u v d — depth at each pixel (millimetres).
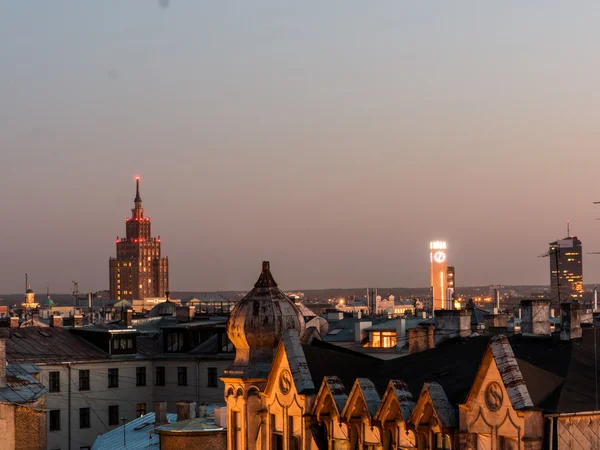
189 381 178750
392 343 182875
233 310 89438
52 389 170500
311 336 100000
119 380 178750
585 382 66500
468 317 86500
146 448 112625
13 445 118250
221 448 98000
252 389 87125
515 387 62281
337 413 76250
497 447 63781
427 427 69188
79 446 172500
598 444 63219
